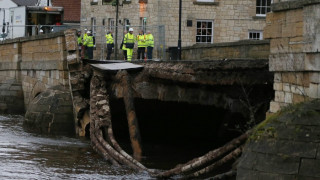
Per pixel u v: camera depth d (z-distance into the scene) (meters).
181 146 23.25
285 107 13.27
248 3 48.19
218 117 24.12
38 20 55.22
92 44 38.94
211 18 47.75
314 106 12.46
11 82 36.53
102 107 21.50
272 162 11.89
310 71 13.70
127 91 21.22
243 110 18.86
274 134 12.18
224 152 15.01
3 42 38.38
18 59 36.16
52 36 29.02
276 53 15.40
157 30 42.16
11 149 21.25
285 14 14.95
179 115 24.98
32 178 16.31
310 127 11.95
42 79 31.70
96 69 22.58
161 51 41.88
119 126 25.56
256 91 18.56
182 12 47.31
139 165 17.67
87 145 22.55
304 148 11.71
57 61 28.45
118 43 45.81
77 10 67.31
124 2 50.41
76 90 24.97
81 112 24.86
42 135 25.48
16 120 31.81
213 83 18.83
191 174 15.59
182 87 20.42
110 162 18.58
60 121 26.36
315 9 13.48
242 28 48.25
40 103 26.97
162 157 20.55
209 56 34.56
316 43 13.40
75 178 16.38
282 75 15.20
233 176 14.57
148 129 26.19
